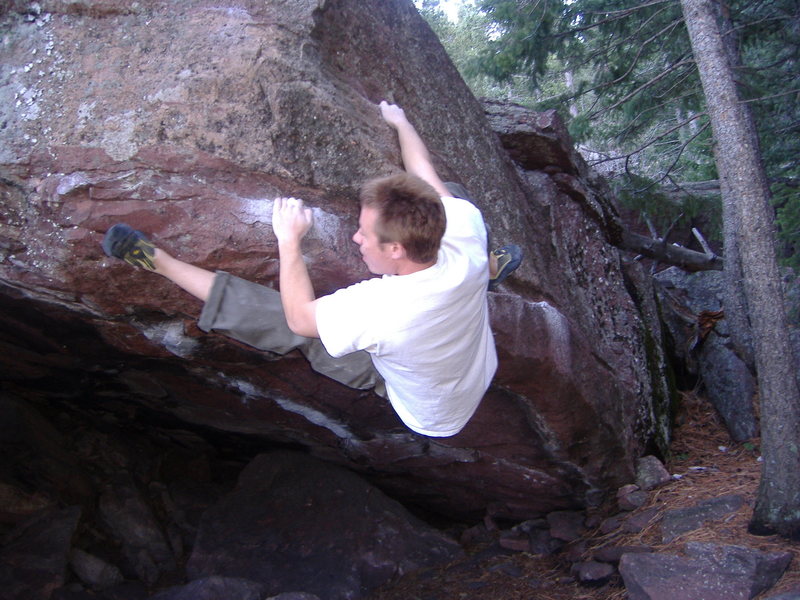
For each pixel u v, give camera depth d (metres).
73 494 5.48
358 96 3.61
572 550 5.10
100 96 3.12
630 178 9.12
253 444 6.04
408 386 2.72
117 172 3.05
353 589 5.04
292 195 3.29
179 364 4.26
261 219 3.17
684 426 6.86
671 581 4.04
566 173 6.25
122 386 5.02
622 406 5.43
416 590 5.04
